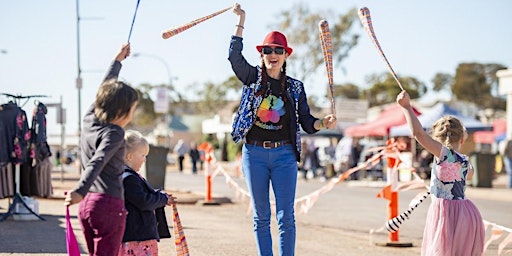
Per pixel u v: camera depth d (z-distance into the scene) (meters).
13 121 10.38
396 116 26.42
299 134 6.26
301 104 6.28
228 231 10.27
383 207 15.81
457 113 25.69
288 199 6.17
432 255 5.69
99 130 4.53
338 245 9.51
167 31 5.57
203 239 9.29
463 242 5.67
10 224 10.13
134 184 5.09
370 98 82.56
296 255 8.47
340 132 37.91
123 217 4.62
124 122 4.63
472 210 5.75
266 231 6.26
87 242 4.62
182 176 31.92
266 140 6.15
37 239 8.73
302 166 29.59
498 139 37.75
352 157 28.16
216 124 46.72
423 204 16.41
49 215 11.26
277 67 6.12
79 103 24.75
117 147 4.49
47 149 10.84
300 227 11.64
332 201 17.36
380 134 26.55
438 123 5.90
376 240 10.02
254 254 8.21
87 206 4.53
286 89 6.19
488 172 23.70
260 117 6.12
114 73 4.98
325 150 31.09
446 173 5.71
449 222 5.68
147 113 85.50
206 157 14.85
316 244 9.55
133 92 4.61
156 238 5.25
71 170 34.88
